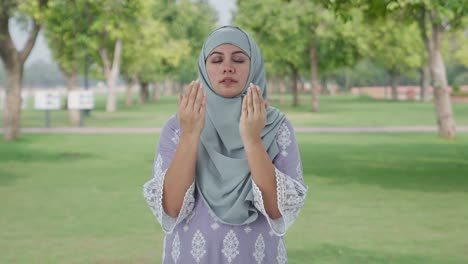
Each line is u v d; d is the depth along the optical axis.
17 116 20.03
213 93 2.58
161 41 46.09
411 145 17.33
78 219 7.93
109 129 24.58
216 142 2.55
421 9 18.38
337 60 38.75
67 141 19.45
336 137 20.02
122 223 7.67
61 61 27.42
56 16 23.08
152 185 2.51
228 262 2.53
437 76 19.23
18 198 9.55
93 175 12.05
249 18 37.41
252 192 2.50
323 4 11.46
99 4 22.27
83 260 6.00
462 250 6.32
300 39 36.28
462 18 18.31
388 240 6.73
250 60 2.59
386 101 61.88
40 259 6.04
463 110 40.22
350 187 10.38
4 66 19.80
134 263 5.90
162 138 2.67
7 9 18.64
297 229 7.28
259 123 2.40
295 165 2.60
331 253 6.20
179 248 2.60
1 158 14.90
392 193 9.77
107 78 40.34
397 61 50.31
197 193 2.58
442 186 10.43
